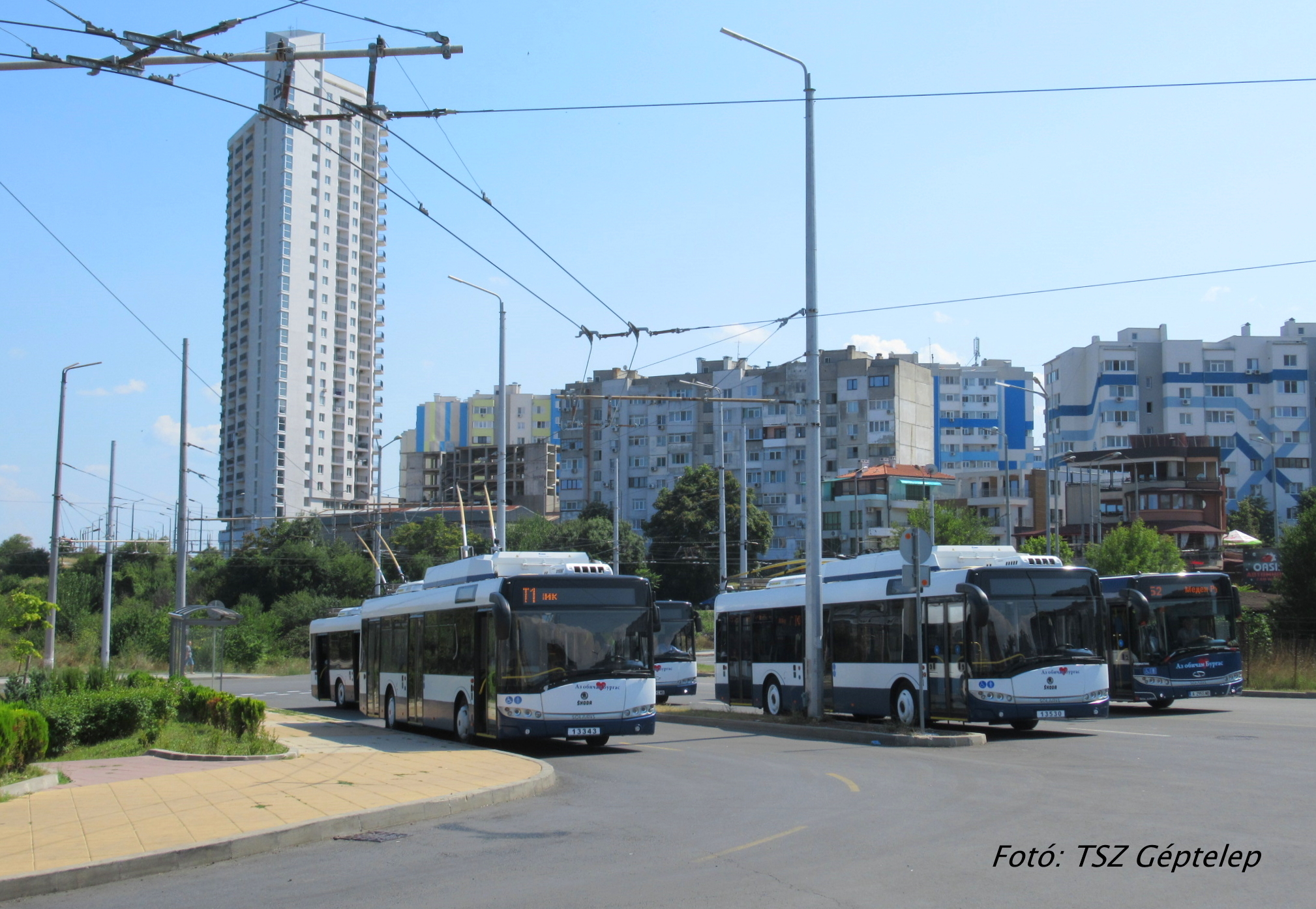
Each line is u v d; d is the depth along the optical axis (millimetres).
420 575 79312
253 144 135500
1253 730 21109
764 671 27516
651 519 89562
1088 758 16656
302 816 11164
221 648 43375
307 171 134000
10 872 8781
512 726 18500
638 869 9047
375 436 142375
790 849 9727
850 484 92375
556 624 19031
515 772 14773
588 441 117500
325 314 136250
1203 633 27516
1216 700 31328
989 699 19953
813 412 22766
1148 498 82438
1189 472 82812
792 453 106750
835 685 24234
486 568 21031
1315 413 115062
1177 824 10570
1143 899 7723
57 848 9773
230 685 50469
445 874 9047
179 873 9391
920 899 7789
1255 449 114938
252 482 131875
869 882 8352
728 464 108938
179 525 37031
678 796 13484
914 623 21750
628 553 81875
